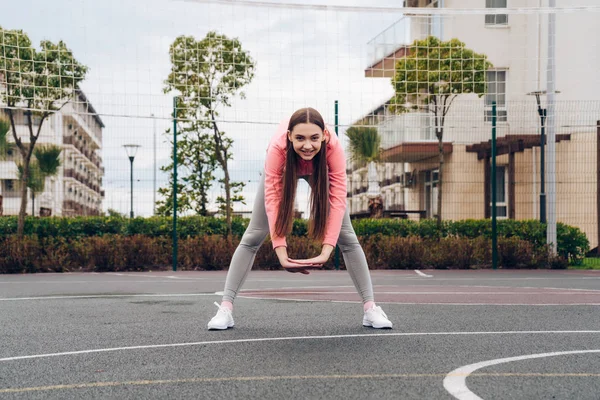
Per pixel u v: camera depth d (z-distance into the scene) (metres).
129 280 11.85
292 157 4.57
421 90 17.95
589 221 18.28
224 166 16.23
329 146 4.65
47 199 15.68
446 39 20.34
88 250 14.85
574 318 5.93
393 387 3.33
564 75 19.41
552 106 15.22
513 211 18.41
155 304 7.23
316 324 5.52
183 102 16.02
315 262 4.39
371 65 16.38
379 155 16.42
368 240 15.50
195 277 12.72
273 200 4.63
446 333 5.02
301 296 8.08
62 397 3.21
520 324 5.54
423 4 21.81
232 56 16.42
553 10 14.45
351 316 6.05
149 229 15.84
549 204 15.44
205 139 16.28
